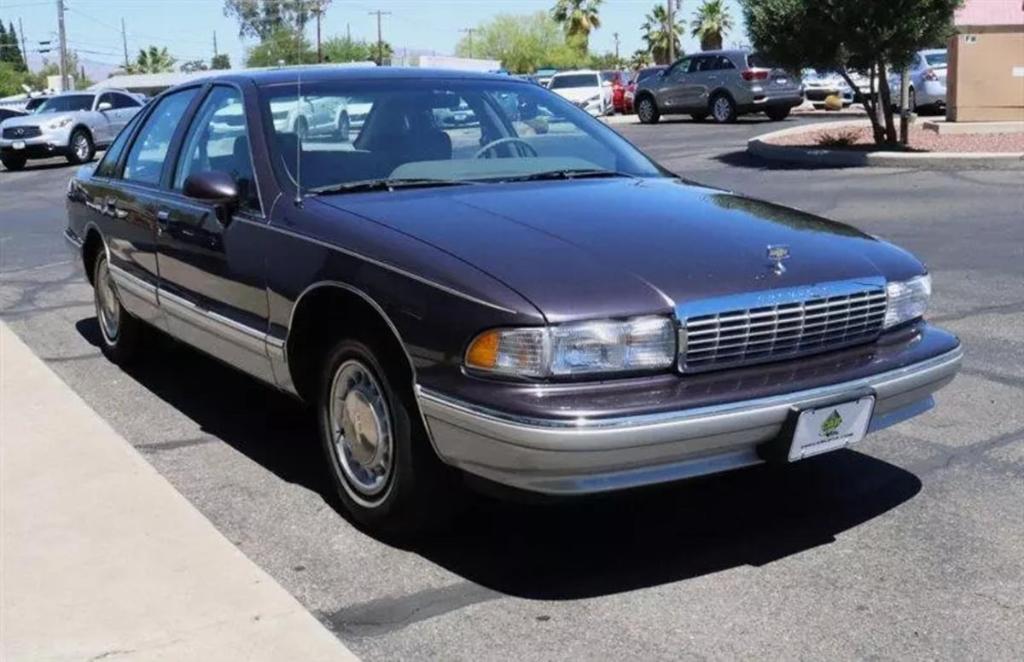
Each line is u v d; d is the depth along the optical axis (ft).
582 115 19.33
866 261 14.10
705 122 92.32
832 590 12.73
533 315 11.87
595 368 12.00
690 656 11.36
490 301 12.07
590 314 11.98
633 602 12.53
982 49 66.28
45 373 21.62
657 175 17.88
